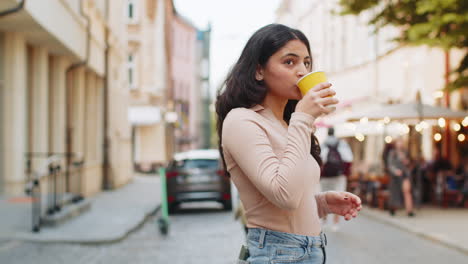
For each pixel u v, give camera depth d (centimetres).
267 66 211
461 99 1795
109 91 2183
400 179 1309
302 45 212
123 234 991
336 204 239
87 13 1705
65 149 1614
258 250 207
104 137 2170
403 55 2312
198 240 995
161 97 3694
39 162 1323
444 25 1098
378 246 917
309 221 209
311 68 220
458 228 1086
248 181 207
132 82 3522
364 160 2880
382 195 1442
